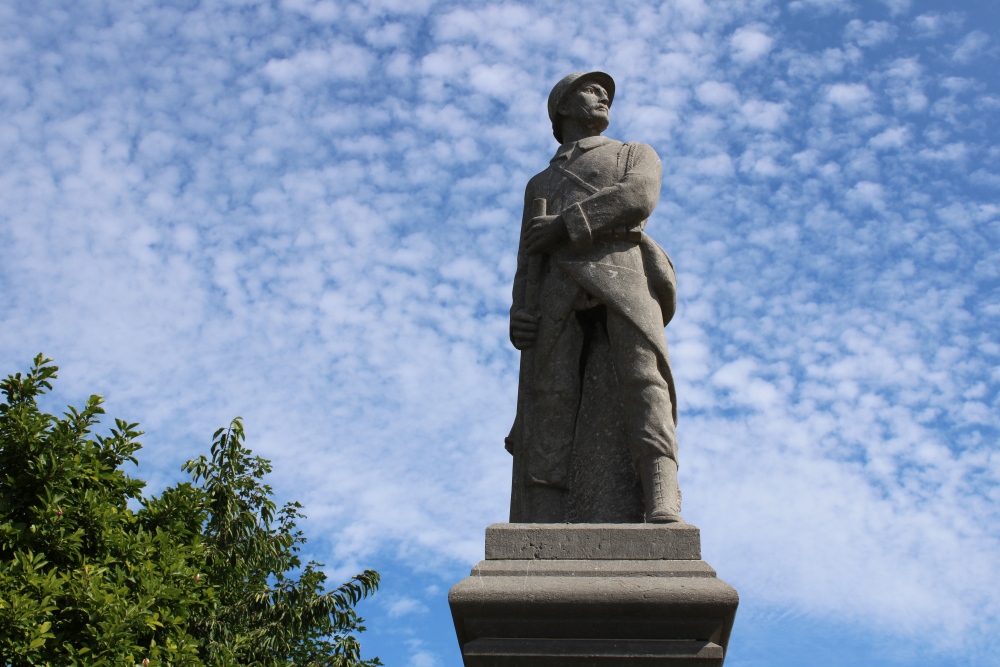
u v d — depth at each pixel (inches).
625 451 207.3
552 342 211.8
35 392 423.2
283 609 501.7
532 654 170.6
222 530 499.5
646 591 169.9
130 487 420.5
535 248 217.0
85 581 356.5
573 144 233.0
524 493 208.8
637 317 205.0
